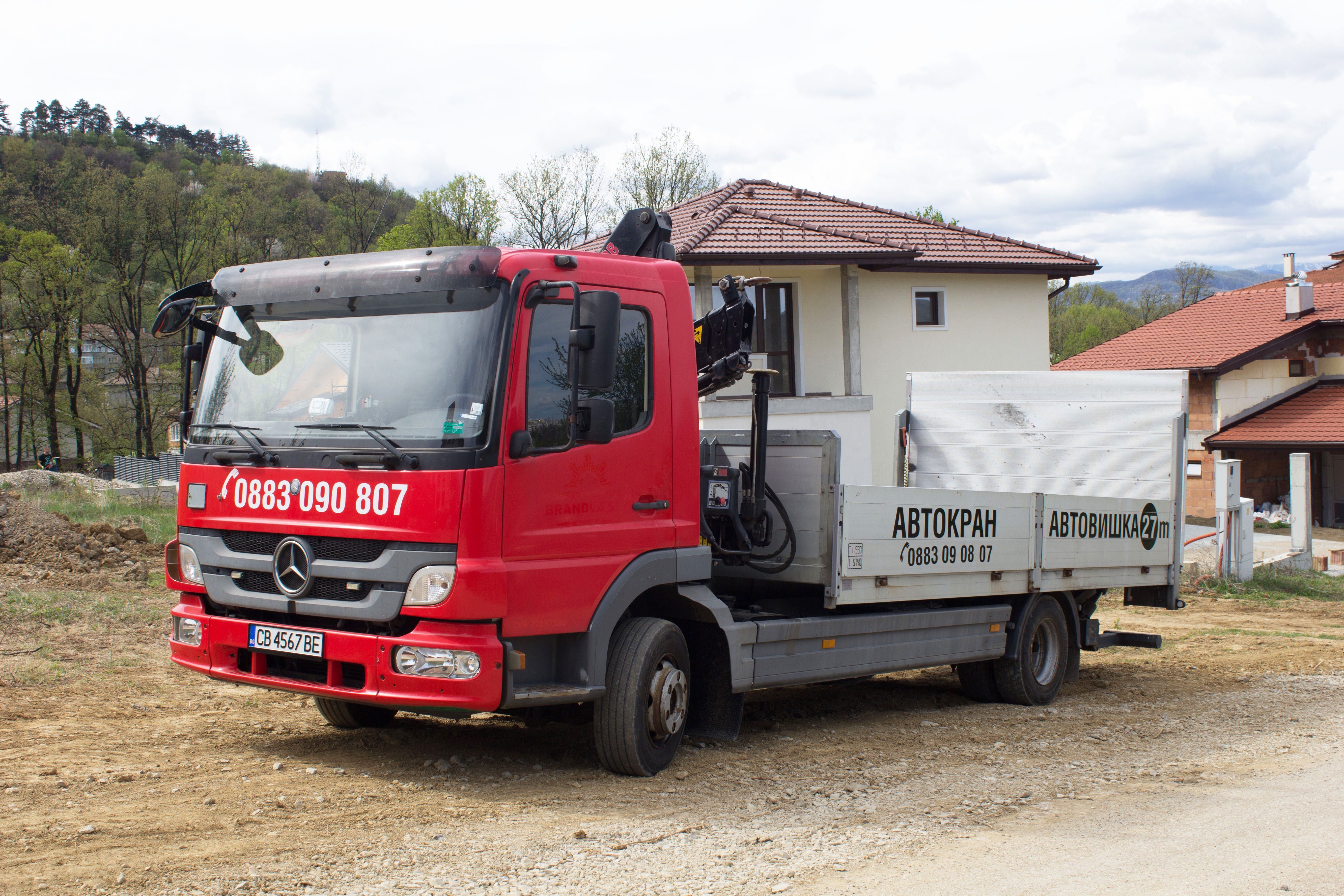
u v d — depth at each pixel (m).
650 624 6.22
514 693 5.44
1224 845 5.29
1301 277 35.12
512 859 4.77
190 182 52.16
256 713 7.56
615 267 6.09
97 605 11.10
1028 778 6.62
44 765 5.91
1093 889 4.63
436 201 47.78
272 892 4.27
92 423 52.50
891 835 5.34
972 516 8.23
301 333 5.95
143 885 4.28
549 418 5.63
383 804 5.52
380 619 5.37
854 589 7.27
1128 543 9.95
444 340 5.51
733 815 5.61
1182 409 9.97
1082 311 76.50
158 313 6.38
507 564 5.38
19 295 48.31
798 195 26.14
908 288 23.64
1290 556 21.48
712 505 7.02
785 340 22.19
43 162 54.69
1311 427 31.58
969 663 8.87
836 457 7.09
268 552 5.78
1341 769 6.99
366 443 5.49
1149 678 10.91
